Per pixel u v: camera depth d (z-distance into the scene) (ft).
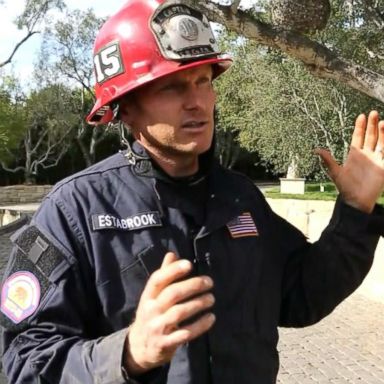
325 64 21.39
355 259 6.60
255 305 6.28
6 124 125.39
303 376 20.93
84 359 5.00
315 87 60.64
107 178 6.22
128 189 6.16
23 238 5.94
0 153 135.54
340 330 26.43
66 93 145.28
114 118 6.73
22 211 90.68
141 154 6.26
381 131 6.68
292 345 24.47
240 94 74.23
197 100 6.01
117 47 6.22
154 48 6.03
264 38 20.95
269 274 6.54
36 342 5.52
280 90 62.44
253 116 68.23
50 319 5.63
